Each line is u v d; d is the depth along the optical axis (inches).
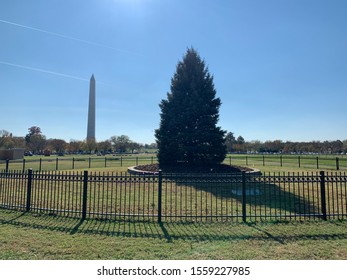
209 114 777.6
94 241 234.4
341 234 254.8
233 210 348.5
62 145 3430.1
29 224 283.7
